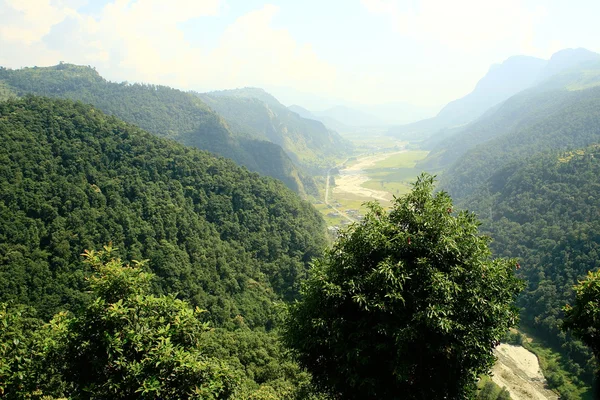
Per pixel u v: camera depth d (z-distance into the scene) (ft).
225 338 149.38
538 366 193.47
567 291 213.46
